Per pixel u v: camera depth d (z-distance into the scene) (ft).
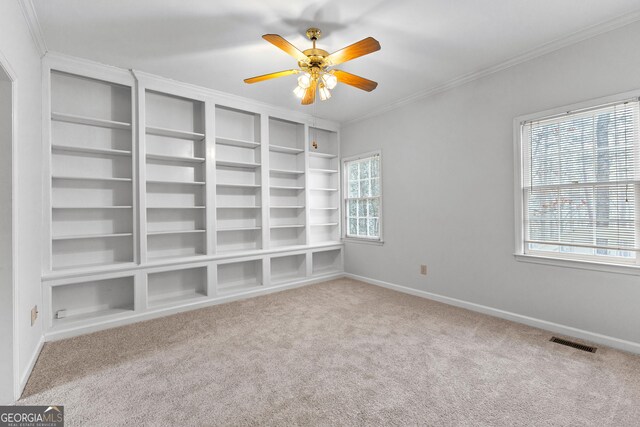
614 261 8.21
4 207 6.12
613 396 6.06
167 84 11.36
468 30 8.42
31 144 7.84
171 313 11.18
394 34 8.61
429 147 12.65
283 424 5.36
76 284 10.27
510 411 5.65
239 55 9.71
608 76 8.08
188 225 12.73
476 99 11.03
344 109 14.88
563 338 8.73
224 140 13.10
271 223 15.55
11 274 6.13
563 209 9.04
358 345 8.43
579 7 7.46
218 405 5.89
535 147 9.59
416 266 13.26
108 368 7.29
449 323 9.96
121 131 11.15
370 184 15.67
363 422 5.40
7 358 6.00
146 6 7.33
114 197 10.96
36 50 8.47
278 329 9.64
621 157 8.01
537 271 9.55
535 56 9.44
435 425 5.31
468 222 11.35
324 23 8.10
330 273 16.39
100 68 10.13
